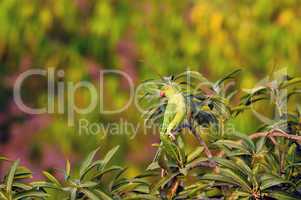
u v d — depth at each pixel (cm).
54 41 1423
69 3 1417
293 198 482
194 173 498
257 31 1431
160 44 1411
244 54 1417
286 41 1434
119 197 487
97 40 1413
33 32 1417
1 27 1420
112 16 1413
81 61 1404
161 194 493
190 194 493
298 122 550
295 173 520
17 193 477
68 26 1423
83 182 483
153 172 512
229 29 1427
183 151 490
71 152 1342
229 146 508
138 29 1415
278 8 1452
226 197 494
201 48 1412
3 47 1417
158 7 1427
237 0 1443
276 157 519
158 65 1391
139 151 1320
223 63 1407
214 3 1433
